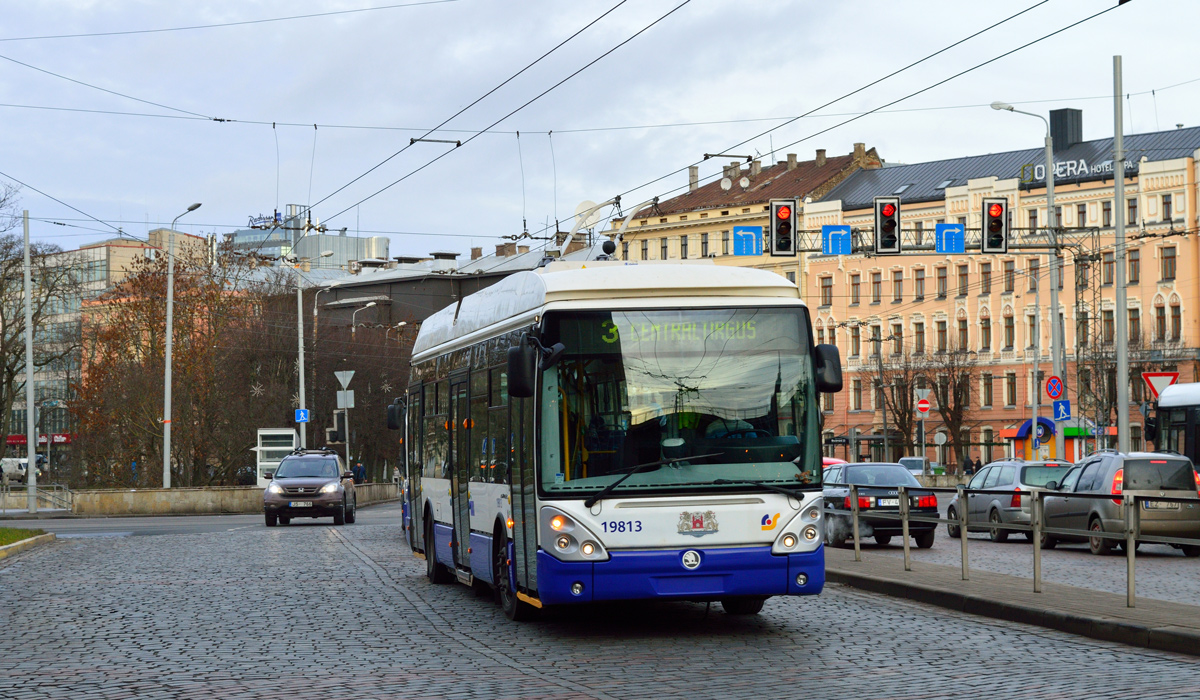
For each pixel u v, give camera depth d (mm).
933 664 10406
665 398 11828
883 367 84875
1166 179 75375
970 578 16375
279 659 11031
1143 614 12266
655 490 11633
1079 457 68625
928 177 89312
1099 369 69500
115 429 56156
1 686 9750
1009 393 82250
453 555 16234
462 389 15781
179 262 56375
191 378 54344
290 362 69500
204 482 54750
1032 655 10844
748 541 11688
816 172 96062
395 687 9570
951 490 16406
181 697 9234
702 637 12211
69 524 40094
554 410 11773
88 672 10406
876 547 26562
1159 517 23891
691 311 12031
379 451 80562
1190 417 31062
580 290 12000
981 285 83812
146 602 15789
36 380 86125
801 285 93250
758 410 11930
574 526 11539
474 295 15898
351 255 133500
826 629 12695
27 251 48406
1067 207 79062
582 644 11828
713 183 102625
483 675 10094
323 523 37750
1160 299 75500
